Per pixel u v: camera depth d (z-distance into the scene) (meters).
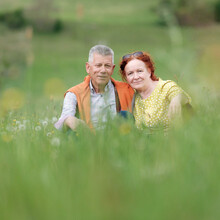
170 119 6.23
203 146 3.72
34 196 2.49
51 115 8.57
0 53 28.52
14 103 10.09
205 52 49.38
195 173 3.05
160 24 122.94
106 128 4.77
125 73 6.98
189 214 2.29
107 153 3.72
